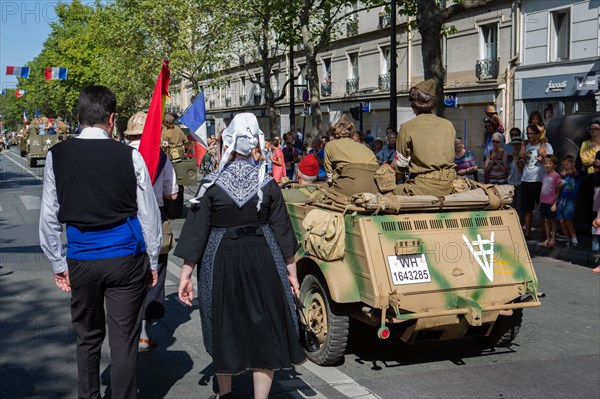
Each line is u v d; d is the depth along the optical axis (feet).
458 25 102.63
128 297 13.79
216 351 13.19
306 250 18.90
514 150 41.86
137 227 13.80
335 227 18.11
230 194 13.34
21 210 54.29
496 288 18.40
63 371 17.95
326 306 18.76
